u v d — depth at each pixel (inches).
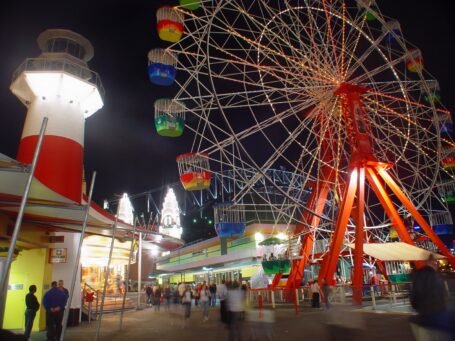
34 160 235.5
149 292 1376.7
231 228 1021.8
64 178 747.4
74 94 798.5
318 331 520.7
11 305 649.6
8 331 136.4
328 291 567.5
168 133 969.5
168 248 1203.9
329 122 1035.9
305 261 1092.5
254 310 370.9
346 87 964.0
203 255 2226.9
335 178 1036.5
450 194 1079.6
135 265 2532.0
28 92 799.1
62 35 868.6
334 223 988.6
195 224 3294.8
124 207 1649.9
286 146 1018.1
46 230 672.4
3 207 491.2
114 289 1355.8
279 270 1042.1
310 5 981.2
